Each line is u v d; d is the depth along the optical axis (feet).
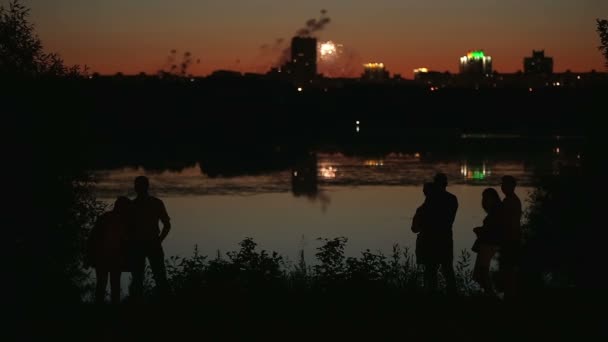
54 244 52.75
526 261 52.60
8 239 49.16
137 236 43.91
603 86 63.52
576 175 63.52
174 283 40.57
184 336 34.17
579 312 36.19
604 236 57.72
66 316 38.40
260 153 453.99
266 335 33.99
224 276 38.06
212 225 166.81
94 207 57.93
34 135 55.06
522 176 296.71
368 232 155.43
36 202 53.06
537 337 33.30
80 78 59.11
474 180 285.02
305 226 166.20
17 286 43.01
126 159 384.88
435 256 41.63
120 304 40.98
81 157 57.36
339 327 34.81
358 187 265.13
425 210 42.01
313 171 330.75
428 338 33.68
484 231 40.73
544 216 64.23
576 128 64.85
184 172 320.09
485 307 38.27
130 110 634.84
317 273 40.50
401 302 39.29
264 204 212.23
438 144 577.02
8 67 56.85
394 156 431.43
